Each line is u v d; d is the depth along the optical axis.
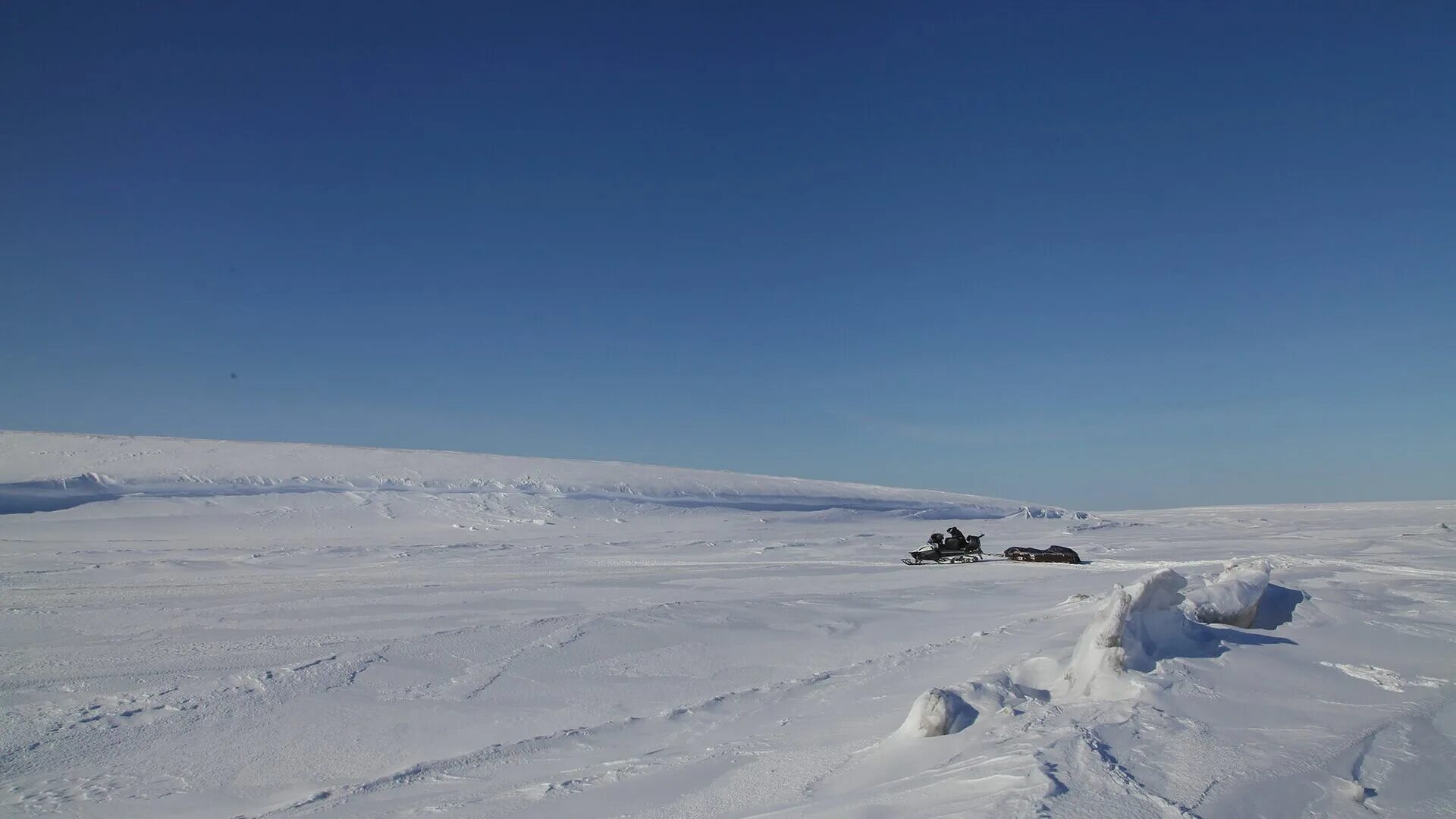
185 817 5.55
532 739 6.84
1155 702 5.52
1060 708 5.52
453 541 30.17
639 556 24.58
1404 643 7.66
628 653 10.06
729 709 7.53
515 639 10.87
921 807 4.00
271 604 13.97
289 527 31.80
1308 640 7.72
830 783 4.88
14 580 17.56
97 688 8.56
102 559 22.16
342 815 5.31
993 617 11.99
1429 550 21.14
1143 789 3.99
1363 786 4.28
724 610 12.85
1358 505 73.12
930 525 44.62
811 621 12.00
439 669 9.35
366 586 16.66
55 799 5.86
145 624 12.09
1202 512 67.62
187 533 29.66
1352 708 5.67
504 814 5.04
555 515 38.00
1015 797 3.86
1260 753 4.64
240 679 8.86
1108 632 6.26
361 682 8.80
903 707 6.76
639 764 5.93
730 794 5.01
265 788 6.05
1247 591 8.63
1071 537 33.72
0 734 7.19
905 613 12.59
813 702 7.48
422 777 6.05
